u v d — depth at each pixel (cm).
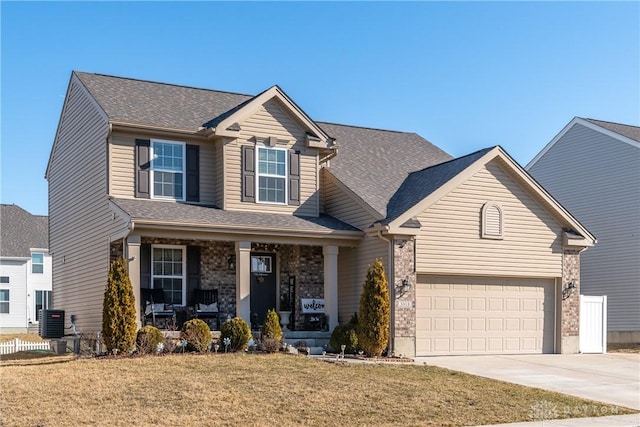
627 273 3025
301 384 1489
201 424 1173
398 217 2066
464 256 2198
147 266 2097
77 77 2353
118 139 2088
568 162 3350
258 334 2048
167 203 2109
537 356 2270
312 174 2323
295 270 2333
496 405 1399
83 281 2292
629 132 3181
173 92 2403
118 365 1622
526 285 2350
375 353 1995
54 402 1283
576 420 1306
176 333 1919
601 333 2459
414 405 1363
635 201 3009
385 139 2792
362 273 2212
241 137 2211
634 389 1675
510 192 2306
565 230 2398
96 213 2170
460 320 2212
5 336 3578
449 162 2388
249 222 2059
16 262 4222
